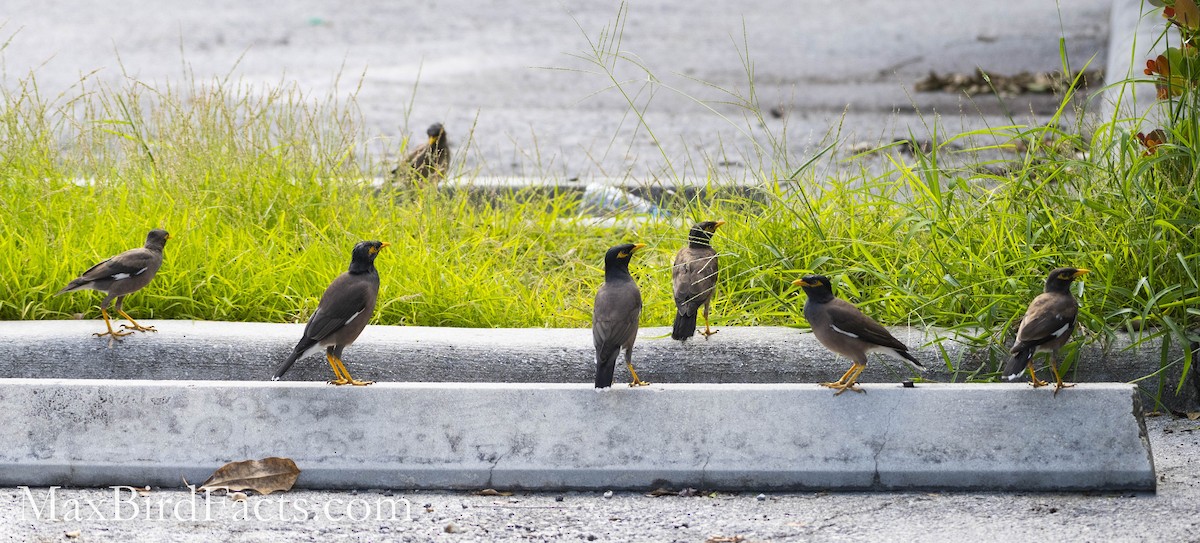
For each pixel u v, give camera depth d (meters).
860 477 9.01
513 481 9.12
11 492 9.09
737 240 12.70
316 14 36.91
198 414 9.37
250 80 27.98
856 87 27.69
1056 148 12.27
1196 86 11.55
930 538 8.09
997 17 36.28
